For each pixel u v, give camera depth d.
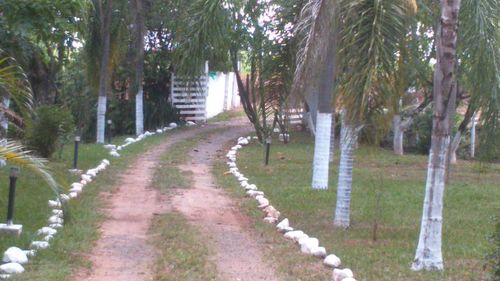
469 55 10.46
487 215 12.84
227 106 39.94
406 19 9.40
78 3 10.79
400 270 8.41
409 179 17.81
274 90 12.97
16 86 8.39
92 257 8.74
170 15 23.70
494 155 11.65
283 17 12.72
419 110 23.28
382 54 9.05
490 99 10.77
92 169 16.33
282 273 8.17
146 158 19.98
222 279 7.85
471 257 9.30
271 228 10.87
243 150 22.88
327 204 13.33
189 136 26.42
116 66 26.34
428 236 8.39
